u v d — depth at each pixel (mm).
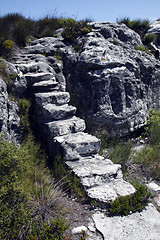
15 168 3936
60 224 3553
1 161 3770
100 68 7273
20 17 9062
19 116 6129
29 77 6523
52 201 4066
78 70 7652
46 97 6137
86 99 7352
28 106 6312
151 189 5145
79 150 5422
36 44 8281
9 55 7246
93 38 8195
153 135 7551
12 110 5859
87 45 7965
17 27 8156
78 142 5391
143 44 10758
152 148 6855
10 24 8312
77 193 4586
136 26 11219
